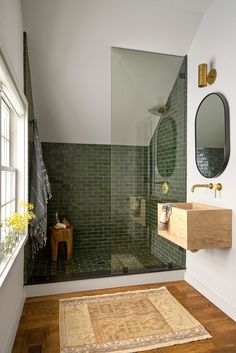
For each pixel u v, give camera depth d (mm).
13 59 1585
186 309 1983
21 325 1761
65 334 1655
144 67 2588
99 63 2479
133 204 2887
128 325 1757
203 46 2279
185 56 2570
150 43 2406
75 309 1966
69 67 2449
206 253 2213
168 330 1702
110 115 2936
